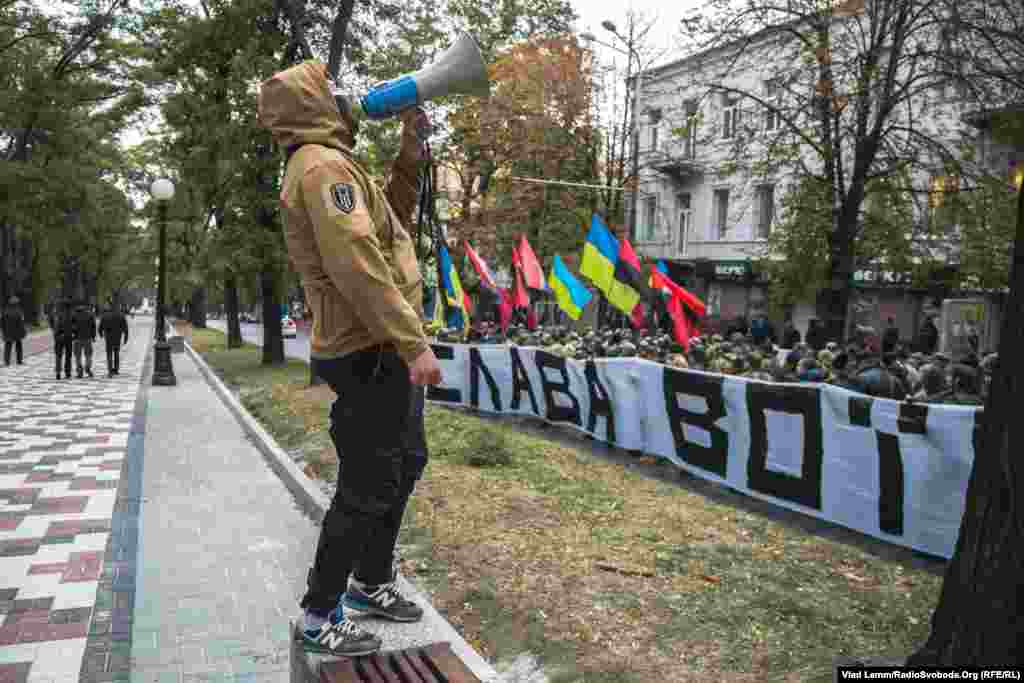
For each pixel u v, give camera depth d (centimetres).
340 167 229
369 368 244
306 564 534
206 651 396
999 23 1368
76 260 5262
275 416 1127
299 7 1603
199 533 600
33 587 481
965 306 1641
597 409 1016
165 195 1728
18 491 727
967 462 544
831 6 1535
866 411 615
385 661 251
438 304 1691
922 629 419
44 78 2378
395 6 1747
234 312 3098
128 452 927
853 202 1584
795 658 371
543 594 441
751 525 628
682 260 3200
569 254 2745
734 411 759
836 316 1628
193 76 1986
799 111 1652
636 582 469
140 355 2905
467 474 745
